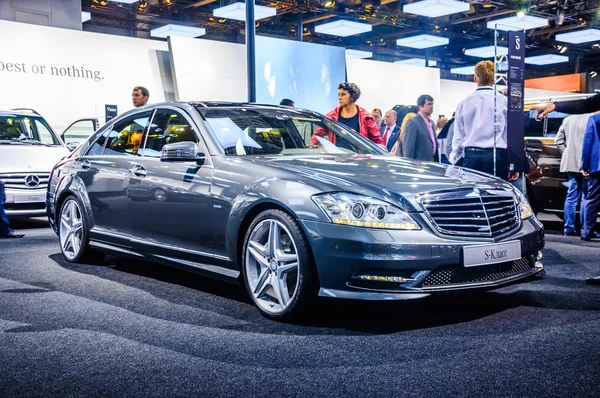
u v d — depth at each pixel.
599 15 22.39
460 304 4.14
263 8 19.19
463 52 26.67
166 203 4.50
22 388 2.76
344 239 3.46
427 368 2.95
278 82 17.33
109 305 4.20
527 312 3.94
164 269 5.43
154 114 5.01
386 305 4.11
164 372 2.94
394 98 20.25
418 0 19.11
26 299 4.38
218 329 3.64
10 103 14.02
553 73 32.25
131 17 23.83
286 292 3.75
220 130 4.48
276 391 2.69
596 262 5.82
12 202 8.17
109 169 5.15
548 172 8.33
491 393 2.63
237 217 3.96
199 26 23.88
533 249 3.94
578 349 3.20
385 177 3.79
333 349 3.25
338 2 21.50
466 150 6.37
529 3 20.59
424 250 3.46
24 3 15.95
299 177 3.76
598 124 7.02
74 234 5.67
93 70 15.14
